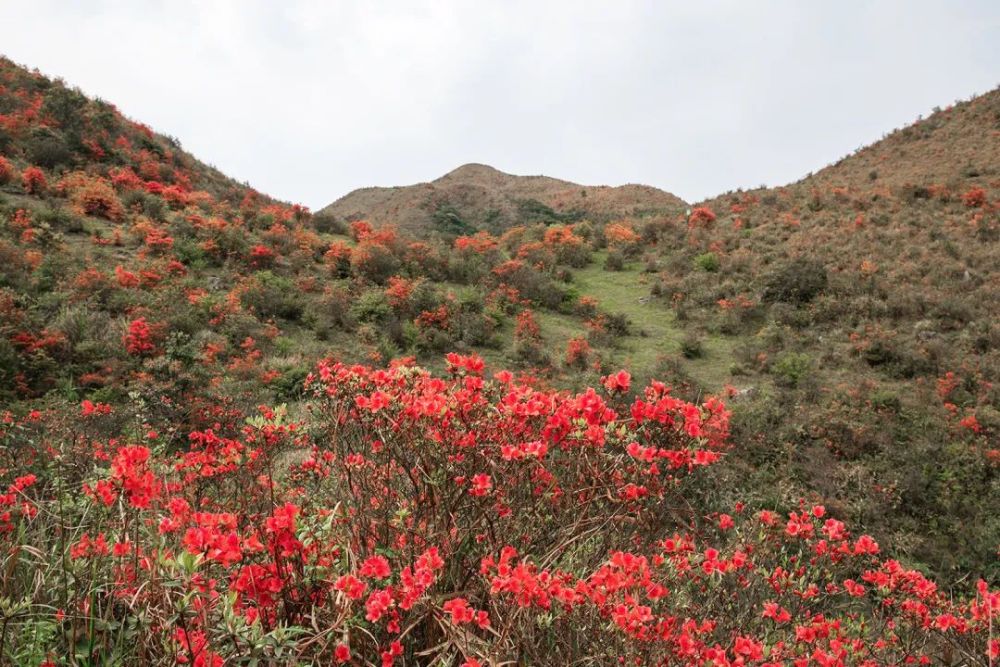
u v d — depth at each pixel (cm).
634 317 2134
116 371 1101
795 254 2284
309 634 154
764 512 281
